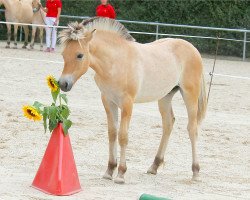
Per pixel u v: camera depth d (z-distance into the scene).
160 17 34.03
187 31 33.94
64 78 9.38
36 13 30.31
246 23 33.19
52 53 29.48
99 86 10.05
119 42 9.93
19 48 31.28
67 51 9.45
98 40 9.74
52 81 9.47
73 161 9.27
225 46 33.50
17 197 8.55
